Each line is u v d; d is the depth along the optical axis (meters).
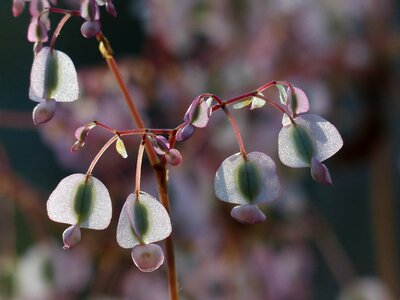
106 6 0.29
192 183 0.80
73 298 0.74
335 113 0.82
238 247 0.81
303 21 0.81
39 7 0.30
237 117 0.80
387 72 0.82
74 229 0.28
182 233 0.81
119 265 0.80
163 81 0.80
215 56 0.82
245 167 0.28
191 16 0.81
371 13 0.82
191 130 0.28
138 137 0.76
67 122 0.76
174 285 0.31
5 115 0.79
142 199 0.28
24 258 0.72
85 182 0.29
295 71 0.81
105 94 0.76
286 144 0.29
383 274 0.81
